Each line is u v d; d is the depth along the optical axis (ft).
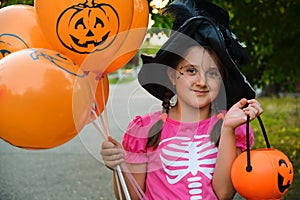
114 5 9.59
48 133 9.32
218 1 28.22
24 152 35.47
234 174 9.85
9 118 9.12
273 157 9.72
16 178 28.12
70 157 33.01
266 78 32.40
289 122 45.68
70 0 9.52
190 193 10.37
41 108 9.09
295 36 29.99
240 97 10.89
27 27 10.11
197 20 10.25
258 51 30.58
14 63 9.25
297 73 30.99
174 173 10.46
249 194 9.71
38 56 9.37
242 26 28.48
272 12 28.58
